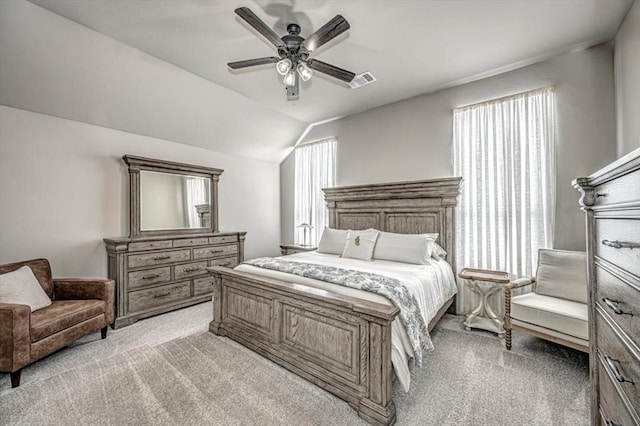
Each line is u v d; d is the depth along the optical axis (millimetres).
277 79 3418
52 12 2295
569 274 2557
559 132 2869
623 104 2361
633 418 836
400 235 3361
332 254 3828
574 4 2164
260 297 2502
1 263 2785
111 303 2863
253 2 2150
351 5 2178
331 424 1683
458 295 3457
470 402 1863
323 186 4949
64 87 2896
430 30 2484
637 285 796
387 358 1680
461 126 3498
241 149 4965
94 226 3391
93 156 3398
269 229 5570
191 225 4207
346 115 4602
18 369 2031
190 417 1729
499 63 3029
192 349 2580
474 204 3387
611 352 1017
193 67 3145
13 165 2863
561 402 1852
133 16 2328
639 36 2041
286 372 2205
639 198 754
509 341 2561
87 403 1856
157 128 3846
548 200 2920
